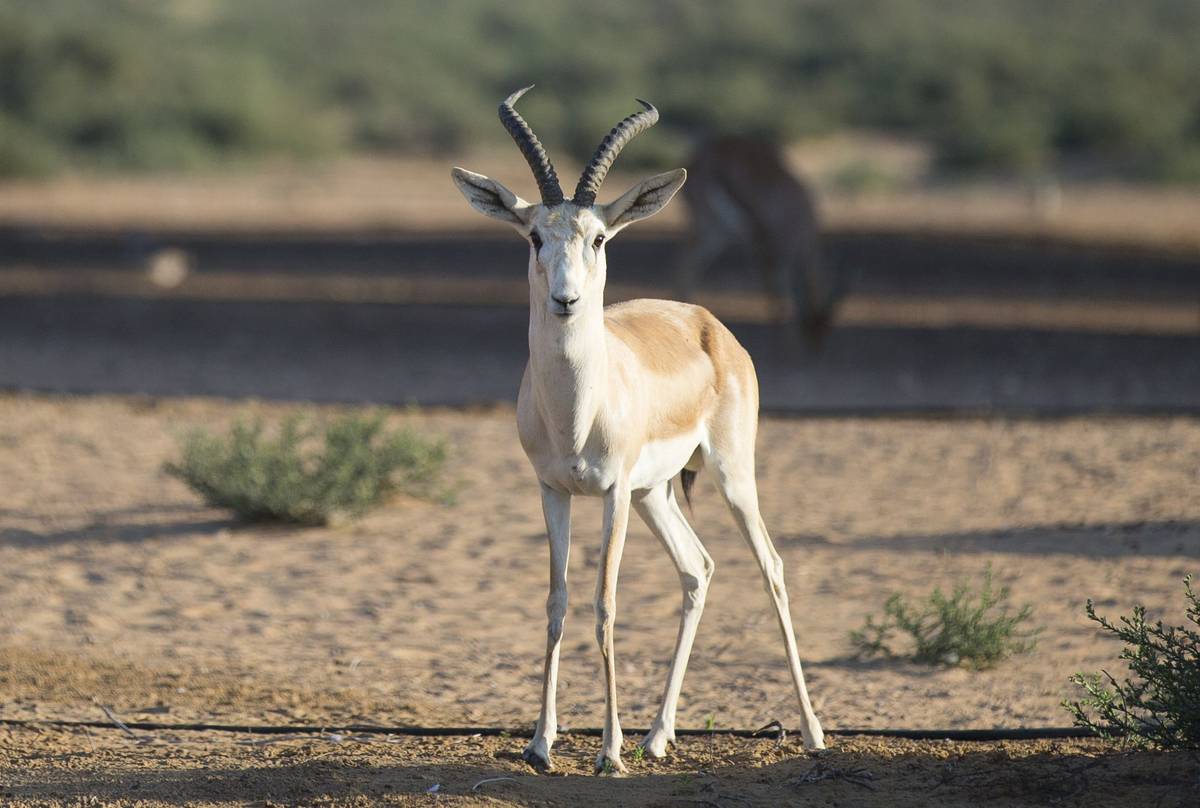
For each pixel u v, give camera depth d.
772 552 20.83
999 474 39.28
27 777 18.45
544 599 28.83
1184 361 55.66
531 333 18.39
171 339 62.41
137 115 170.38
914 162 173.00
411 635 26.59
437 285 78.06
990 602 25.19
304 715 22.17
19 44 179.00
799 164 172.25
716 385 20.61
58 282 78.25
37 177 142.62
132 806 17.34
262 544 33.16
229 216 113.44
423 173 158.50
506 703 22.89
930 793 17.56
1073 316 66.06
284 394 51.00
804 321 58.62
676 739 20.64
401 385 52.81
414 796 17.25
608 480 18.56
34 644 25.80
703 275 81.50
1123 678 23.45
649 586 29.64
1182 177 145.88
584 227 17.98
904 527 34.00
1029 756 18.92
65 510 35.97
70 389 51.72
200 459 35.69
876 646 25.12
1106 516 34.34
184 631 26.80
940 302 70.94
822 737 20.11
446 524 34.84
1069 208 121.62
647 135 167.88
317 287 77.06
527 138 18.78
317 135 173.25
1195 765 17.66
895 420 46.94
